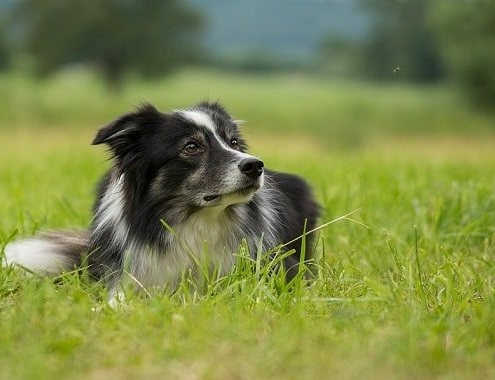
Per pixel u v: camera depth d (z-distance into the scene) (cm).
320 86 7994
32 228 838
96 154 1928
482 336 533
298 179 849
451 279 649
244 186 686
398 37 7712
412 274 680
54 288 652
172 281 707
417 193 1070
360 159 1853
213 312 576
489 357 496
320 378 458
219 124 724
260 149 2880
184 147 699
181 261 707
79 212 966
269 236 744
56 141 3391
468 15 4875
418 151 3381
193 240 708
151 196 705
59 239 772
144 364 486
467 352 504
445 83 7444
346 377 460
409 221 928
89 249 741
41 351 489
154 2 6912
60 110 6481
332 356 489
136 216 708
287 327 530
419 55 7769
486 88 5044
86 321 559
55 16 6750
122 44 6769
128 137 709
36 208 1016
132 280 690
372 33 7888
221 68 10725
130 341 524
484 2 4816
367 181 1153
